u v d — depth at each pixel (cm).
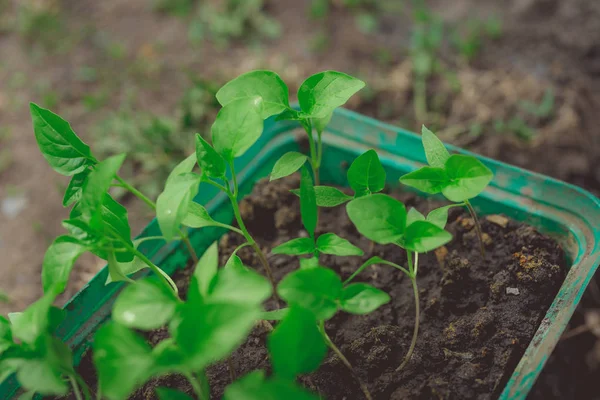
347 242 67
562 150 100
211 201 80
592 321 88
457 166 65
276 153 83
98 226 64
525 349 70
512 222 77
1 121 118
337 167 83
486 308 72
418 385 69
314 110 70
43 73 125
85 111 117
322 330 68
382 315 74
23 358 62
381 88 111
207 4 132
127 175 105
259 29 127
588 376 86
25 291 96
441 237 64
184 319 58
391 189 81
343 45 121
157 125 106
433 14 125
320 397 68
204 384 67
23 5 139
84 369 73
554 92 106
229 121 66
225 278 60
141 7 136
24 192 107
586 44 113
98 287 74
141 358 59
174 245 78
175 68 122
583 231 73
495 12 123
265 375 71
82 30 133
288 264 78
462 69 113
